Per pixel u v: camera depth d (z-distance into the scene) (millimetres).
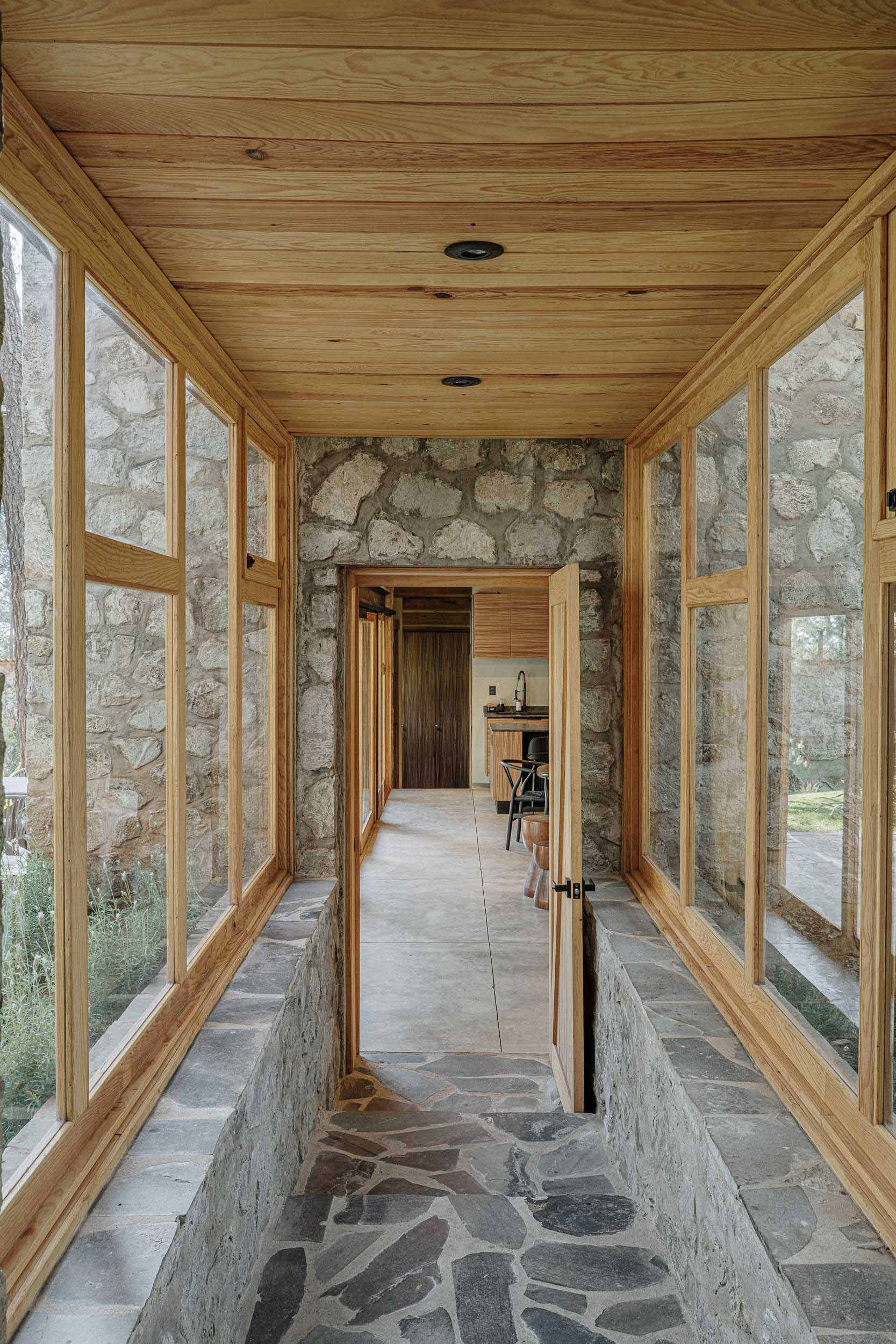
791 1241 1652
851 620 1893
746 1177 1860
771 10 1284
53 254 1618
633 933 3438
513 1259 2609
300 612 4121
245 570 3240
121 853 1985
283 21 1299
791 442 2258
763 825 2480
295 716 4105
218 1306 1956
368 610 6820
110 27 1309
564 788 3963
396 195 1842
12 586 1433
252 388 3273
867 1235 1667
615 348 2848
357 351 2885
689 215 1930
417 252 2125
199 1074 2252
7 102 1432
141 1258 1520
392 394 3387
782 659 2328
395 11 1276
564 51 1373
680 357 2938
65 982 1674
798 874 2217
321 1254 2625
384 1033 4703
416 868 8125
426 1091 4004
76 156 1678
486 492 4141
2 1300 1030
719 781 2900
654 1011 2723
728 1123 2084
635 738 4109
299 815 4129
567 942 3740
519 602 11883
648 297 2408
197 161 1698
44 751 1565
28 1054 1540
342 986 4148
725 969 2797
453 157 1691
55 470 1613
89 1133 1788
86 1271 1485
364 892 7328
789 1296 1545
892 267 1730
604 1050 3506
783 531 2316
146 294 2131
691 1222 2254
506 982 5414
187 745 2492
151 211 1903
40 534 1543
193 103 1507
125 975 2031
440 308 2498
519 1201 2957
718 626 2914
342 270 2230
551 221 1967
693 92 1485
